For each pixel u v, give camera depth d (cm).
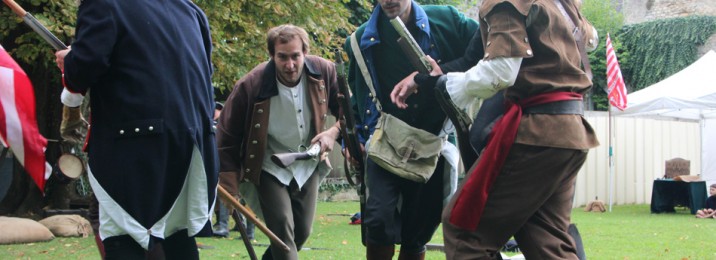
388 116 425
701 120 1698
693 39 2628
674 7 2867
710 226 1152
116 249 311
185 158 317
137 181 305
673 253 775
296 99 467
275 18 1298
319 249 798
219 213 923
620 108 1476
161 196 311
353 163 455
